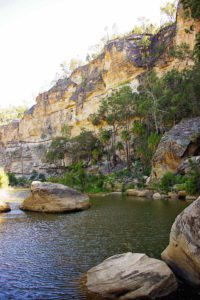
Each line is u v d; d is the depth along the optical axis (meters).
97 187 53.06
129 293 9.20
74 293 9.70
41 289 10.09
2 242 16.50
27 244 16.00
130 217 23.59
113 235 17.56
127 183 53.38
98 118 88.88
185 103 54.78
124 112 74.56
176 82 61.69
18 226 21.02
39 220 23.38
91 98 98.75
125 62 87.25
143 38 87.25
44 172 109.00
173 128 49.25
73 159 89.50
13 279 11.03
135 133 71.00
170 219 21.91
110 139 83.00
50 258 13.48
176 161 44.94
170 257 10.95
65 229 19.78
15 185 88.44
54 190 28.59
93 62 105.38
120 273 9.77
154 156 48.16
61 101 112.06
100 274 10.13
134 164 65.00
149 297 9.09
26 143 124.44
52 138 107.75
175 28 77.69
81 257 13.54
